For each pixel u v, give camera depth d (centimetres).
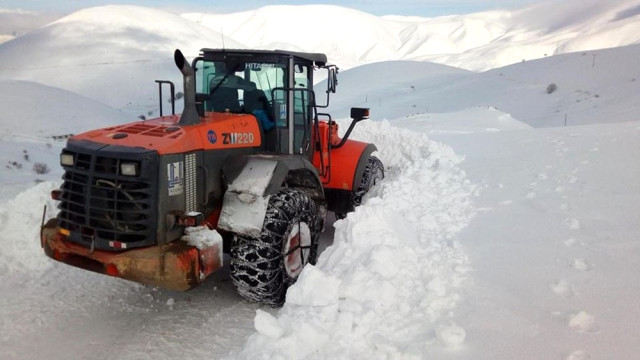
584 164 745
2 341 411
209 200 464
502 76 6644
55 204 618
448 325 327
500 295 378
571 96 5241
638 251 425
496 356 300
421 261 438
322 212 566
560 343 307
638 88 4931
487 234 514
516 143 1021
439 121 2112
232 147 491
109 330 434
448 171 799
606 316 332
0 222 584
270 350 314
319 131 647
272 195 472
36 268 552
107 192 402
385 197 614
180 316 458
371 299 360
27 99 5075
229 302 487
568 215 539
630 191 593
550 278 396
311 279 372
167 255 394
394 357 304
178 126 461
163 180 409
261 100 546
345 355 309
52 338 419
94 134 446
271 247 447
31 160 1959
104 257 406
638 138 876
